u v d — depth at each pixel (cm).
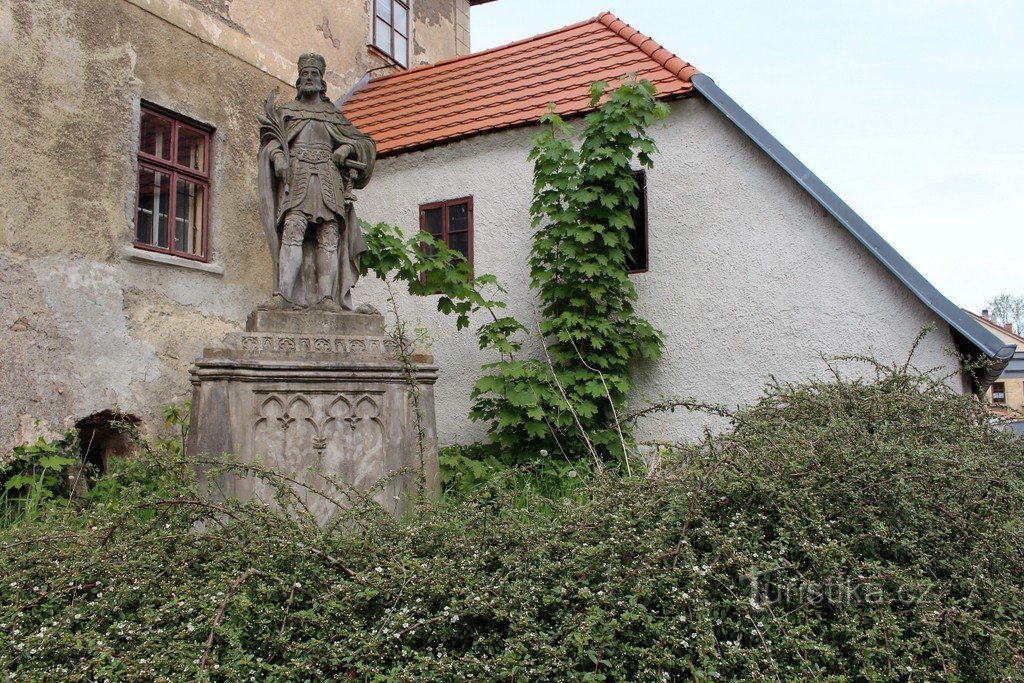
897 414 443
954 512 328
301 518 342
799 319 755
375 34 1192
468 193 911
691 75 808
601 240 777
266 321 503
